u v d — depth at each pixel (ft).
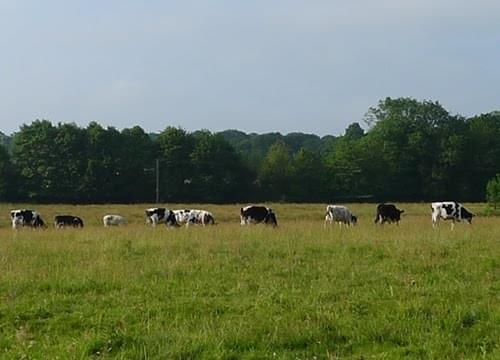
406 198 304.09
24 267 46.91
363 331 29.45
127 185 285.23
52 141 278.87
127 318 32.65
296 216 157.69
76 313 33.86
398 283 40.73
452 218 105.50
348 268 46.44
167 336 28.48
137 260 50.34
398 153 305.53
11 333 30.68
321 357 26.73
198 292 38.55
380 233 71.26
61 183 274.16
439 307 33.19
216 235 69.97
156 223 118.62
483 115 311.88
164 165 296.92
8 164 278.87
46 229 94.58
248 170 311.27
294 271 45.24
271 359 26.27
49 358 26.35
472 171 298.56
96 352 27.20
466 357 26.04
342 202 288.71
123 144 289.12
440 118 317.22
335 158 308.60
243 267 47.21
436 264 46.96
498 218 119.44
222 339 27.96
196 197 297.12
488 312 32.07
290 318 31.73
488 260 48.44
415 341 28.27
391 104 320.50
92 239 67.31
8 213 163.32
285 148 333.21
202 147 297.74
